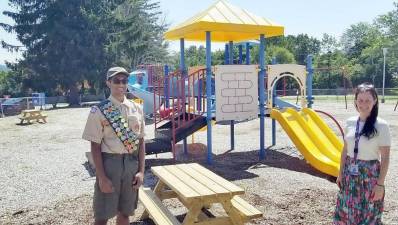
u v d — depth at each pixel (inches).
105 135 144.5
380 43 2586.1
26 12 1528.1
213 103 401.7
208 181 178.7
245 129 621.0
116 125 143.1
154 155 411.5
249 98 370.6
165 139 373.7
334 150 340.8
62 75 1497.3
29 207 237.9
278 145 458.3
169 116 420.5
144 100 794.2
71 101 1513.3
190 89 416.5
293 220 203.0
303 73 398.9
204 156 402.6
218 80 358.9
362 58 2787.9
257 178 296.5
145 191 211.2
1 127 708.0
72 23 1517.0
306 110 390.9
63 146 484.1
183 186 170.2
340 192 153.0
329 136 357.4
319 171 327.6
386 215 207.5
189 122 374.3
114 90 146.3
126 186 148.6
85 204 238.1
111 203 146.5
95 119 142.6
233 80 363.9
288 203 230.7
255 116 373.7
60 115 944.3
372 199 143.5
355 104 146.9
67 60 1501.0
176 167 212.1
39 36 1518.2
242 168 339.0
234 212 161.5
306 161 356.2
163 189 222.5
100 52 1534.2
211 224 170.4
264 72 380.5
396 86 2464.3
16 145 500.4
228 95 362.9
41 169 352.5
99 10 1596.9
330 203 229.5
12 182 305.6
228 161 374.3
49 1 1498.5
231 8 378.3
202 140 521.7
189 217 156.6
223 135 560.1
